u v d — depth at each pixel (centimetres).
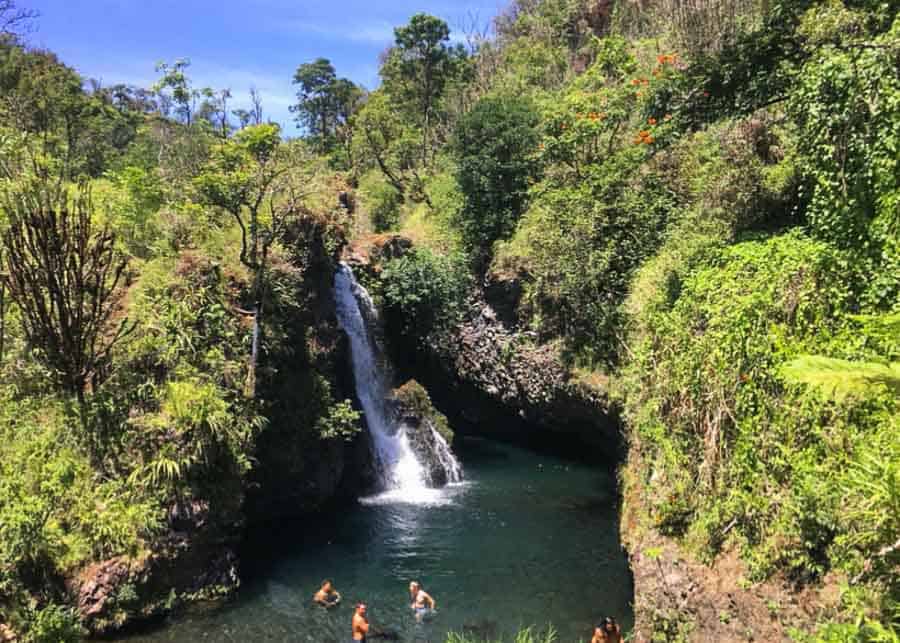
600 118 1973
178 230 1590
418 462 1941
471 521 1609
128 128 3170
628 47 2659
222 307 1428
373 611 1166
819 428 762
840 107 938
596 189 1814
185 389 1248
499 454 2241
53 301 1140
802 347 840
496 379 2138
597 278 1736
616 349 1695
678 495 952
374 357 2183
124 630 1073
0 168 1334
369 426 2014
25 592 994
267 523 1579
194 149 2138
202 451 1221
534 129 2231
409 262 2289
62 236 1145
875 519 635
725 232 1338
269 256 1566
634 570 991
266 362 1492
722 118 1336
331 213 1897
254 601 1196
